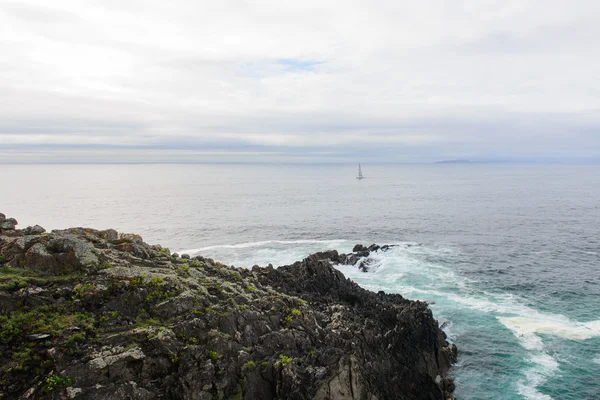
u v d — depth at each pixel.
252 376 24.88
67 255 27.97
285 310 31.23
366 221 122.06
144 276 28.28
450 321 49.41
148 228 112.06
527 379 38.31
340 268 70.38
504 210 141.88
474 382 38.12
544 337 45.53
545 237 97.38
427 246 89.25
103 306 25.41
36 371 20.72
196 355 24.03
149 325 24.94
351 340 31.03
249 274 40.91
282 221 123.06
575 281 64.75
